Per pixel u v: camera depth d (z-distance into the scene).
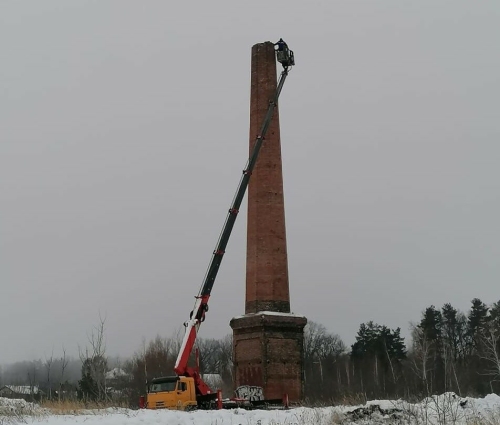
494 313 76.31
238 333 38.91
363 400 41.56
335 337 102.81
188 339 30.25
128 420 20.14
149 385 28.88
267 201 40.28
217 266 32.44
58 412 25.95
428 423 20.38
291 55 42.19
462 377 66.56
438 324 84.31
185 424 20.86
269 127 41.47
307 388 70.25
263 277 39.16
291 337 38.28
